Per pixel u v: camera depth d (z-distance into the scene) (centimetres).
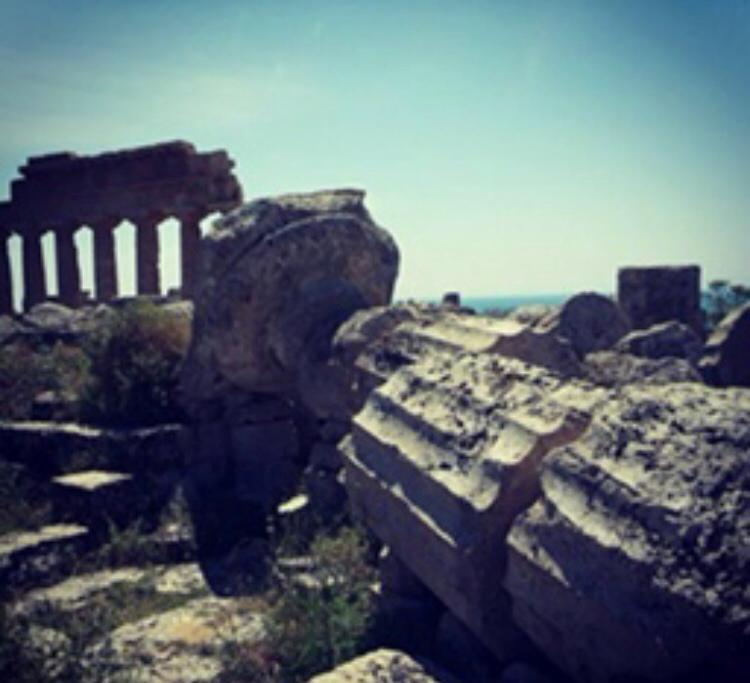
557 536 420
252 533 912
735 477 371
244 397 1101
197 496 973
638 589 367
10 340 1552
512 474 467
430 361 675
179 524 902
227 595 740
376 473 607
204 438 1070
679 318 1294
